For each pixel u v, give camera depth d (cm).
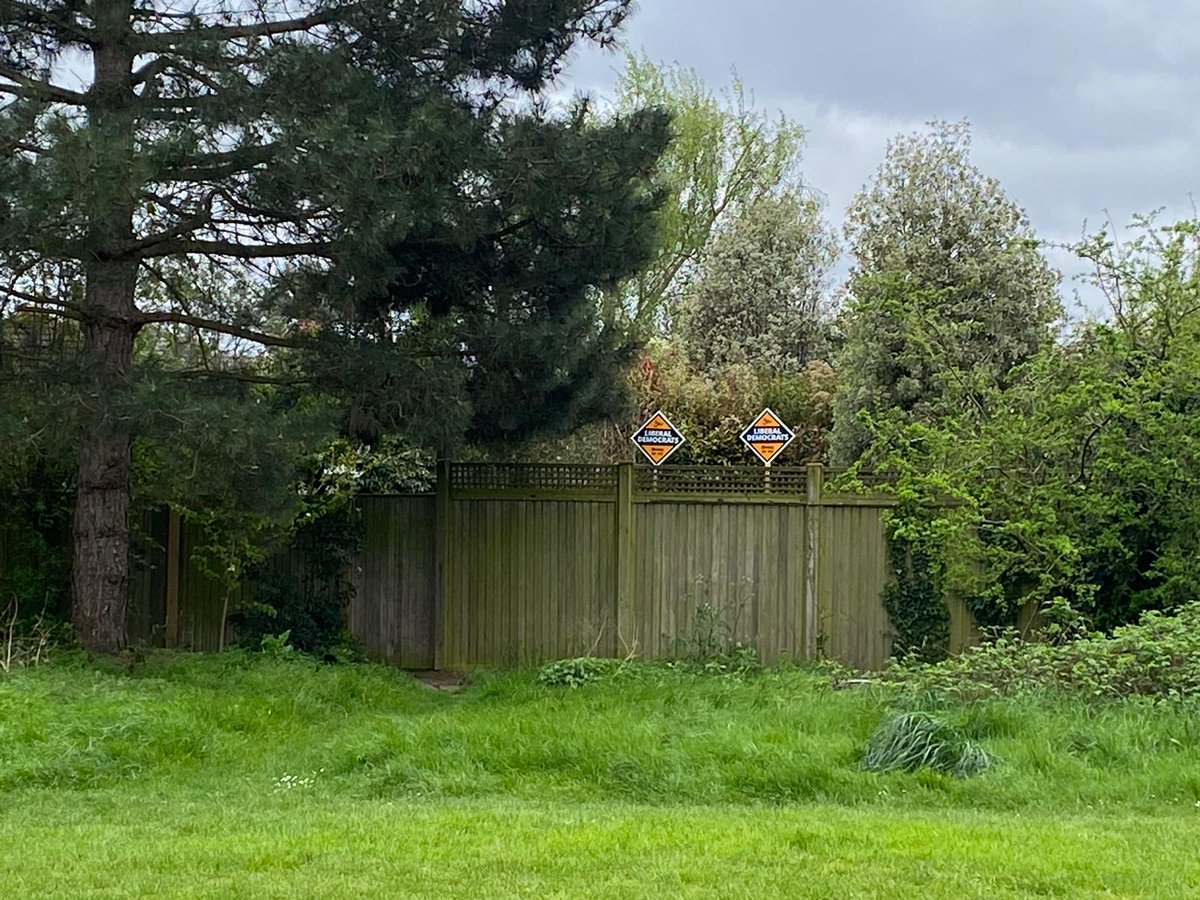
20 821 767
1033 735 937
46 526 1490
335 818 755
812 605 1496
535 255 1382
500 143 1283
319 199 1185
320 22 1289
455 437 1312
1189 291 1316
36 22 1251
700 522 1523
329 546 1536
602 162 1309
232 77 1155
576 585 1538
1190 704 981
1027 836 682
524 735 984
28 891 565
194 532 1540
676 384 2461
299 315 1363
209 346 1482
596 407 1527
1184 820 743
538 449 1877
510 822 735
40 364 1226
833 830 694
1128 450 1294
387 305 1402
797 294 3228
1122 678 1044
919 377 2220
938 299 1861
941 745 891
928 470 1396
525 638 1541
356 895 550
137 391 1124
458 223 1284
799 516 1506
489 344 1338
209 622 1534
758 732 973
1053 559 1293
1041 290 2392
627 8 1419
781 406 2512
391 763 931
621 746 942
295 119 1130
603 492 1535
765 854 632
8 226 1053
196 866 613
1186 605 1197
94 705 1034
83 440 1172
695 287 3228
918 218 2462
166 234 1219
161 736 988
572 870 598
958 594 1462
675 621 1522
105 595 1311
